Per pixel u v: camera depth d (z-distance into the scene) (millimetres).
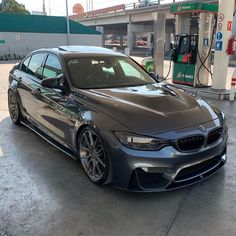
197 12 9945
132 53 41281
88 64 4621
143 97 3887
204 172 3551
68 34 32188
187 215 3154
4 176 3990
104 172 3502
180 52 10648
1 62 23688
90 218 3115
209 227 2967
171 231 2912
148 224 3018
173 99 3891
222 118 3863
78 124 3834
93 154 3693
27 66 5730
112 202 3387
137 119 3350
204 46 10086
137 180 3248
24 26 29703
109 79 4527
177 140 3227
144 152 3184
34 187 3715
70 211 3232
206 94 9281
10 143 5137
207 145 3473
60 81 4316
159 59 12281
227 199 3436
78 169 4184
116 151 3271
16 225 3008
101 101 3740
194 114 3604
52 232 2908
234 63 24016
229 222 3043
